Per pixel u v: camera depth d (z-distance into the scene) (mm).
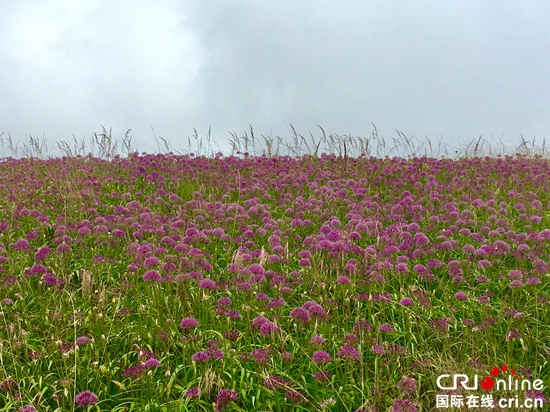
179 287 2025
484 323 1787
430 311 1906
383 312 1908
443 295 2039
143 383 1640
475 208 2693
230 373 1683
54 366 1732
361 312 1952
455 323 1842
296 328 1813
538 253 2188
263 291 2059
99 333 1777
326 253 2201
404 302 1854
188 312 1903
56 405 1619
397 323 1903
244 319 1877
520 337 1712
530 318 1897
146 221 2508
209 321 1913
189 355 1736
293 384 1613
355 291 2008
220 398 1510
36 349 1765
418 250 2160
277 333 1729
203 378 1595
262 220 2525
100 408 1601
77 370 1658
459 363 1659
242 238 2350
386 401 1550
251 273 1953
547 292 2039
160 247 2158
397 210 2590
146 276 1923
